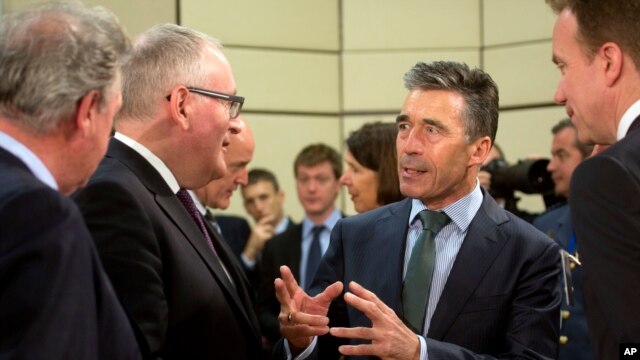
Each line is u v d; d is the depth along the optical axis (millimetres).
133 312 1279
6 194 978
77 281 977
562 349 2430
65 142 1084
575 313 2436
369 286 1703
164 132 1471
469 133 1645
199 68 1477
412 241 1721
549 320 1589
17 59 1046
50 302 939
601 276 1100
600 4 1183
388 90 5039
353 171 2359
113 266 1291
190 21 4777
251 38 4945
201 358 1413
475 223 1672
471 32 5008
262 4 4965
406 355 1451
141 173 1450
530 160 2854
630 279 1078
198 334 1413
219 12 4863
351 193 2375
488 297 1608
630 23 1165
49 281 944
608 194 1107
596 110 1211
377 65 5047
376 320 1448
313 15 5062
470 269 1625
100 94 1098
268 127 4969
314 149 3275
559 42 1246
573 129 2785
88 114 1095
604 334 1105
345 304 1768
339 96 5109
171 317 1387
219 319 1445
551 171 2820
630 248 1081
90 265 1013
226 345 1452
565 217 2658
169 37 1491
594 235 1111
